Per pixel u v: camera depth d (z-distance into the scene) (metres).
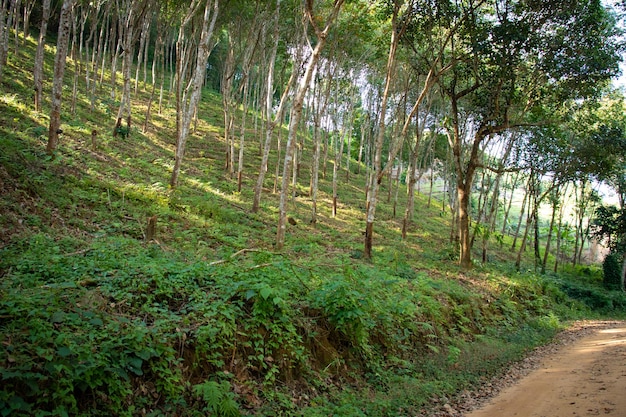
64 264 6.96
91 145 19.28
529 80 20.56
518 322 16.61
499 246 38.69
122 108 23.77
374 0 20.83
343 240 21.17
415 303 11.82
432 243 27.67
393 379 7.95
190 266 7.73
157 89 43.47
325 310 7.98
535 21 17.84
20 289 5.54
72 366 4.22
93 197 12.79
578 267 41.19
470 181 21.67
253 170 31.48
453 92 20.89
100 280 6.42
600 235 38.25
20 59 30.30
